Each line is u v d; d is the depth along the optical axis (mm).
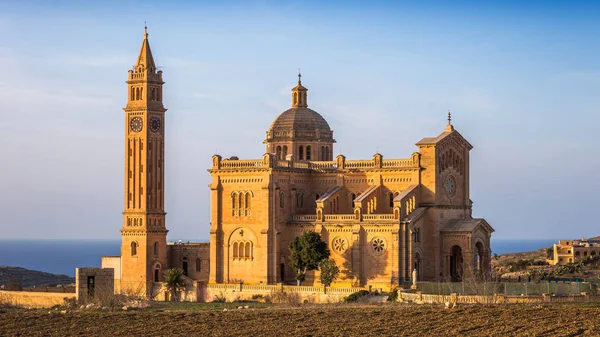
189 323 146750
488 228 197250
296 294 181750
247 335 136000
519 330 133000
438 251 192875
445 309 150250
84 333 141250
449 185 198250
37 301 191500
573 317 140750
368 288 184125
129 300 175125
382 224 190125
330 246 195875
